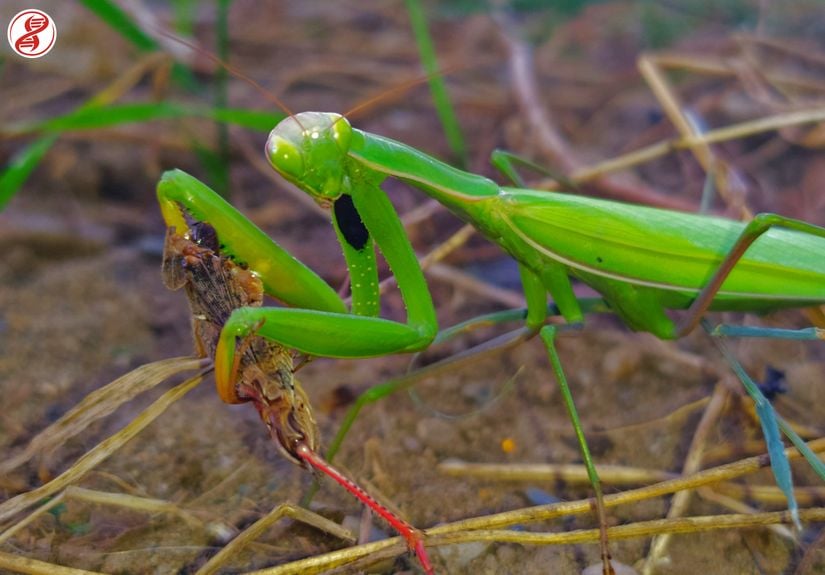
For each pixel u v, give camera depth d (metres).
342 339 0.10
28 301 0.14
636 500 0.10
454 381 0.13
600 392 0.13
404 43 0.23
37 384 0.13
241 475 0.11
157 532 0.11
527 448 0.12
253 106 0.20
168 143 0.18
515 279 0.15
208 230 0.10
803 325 0.13
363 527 0.11
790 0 0.25
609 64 0.23
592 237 0.10
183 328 0.14
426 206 0.16
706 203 0.14
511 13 0.25
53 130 0.14
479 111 0.20
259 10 0.25
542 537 0.10
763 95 0.17
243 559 0.10
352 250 0.10
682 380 0.13
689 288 0.11
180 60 0.19
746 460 0.10
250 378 0.10
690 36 0.23
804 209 0.16
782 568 0.10
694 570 0.10
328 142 0.10
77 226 0.16
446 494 0.11
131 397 0.10
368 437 0.12
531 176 0.17
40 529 0.10
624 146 0.19
